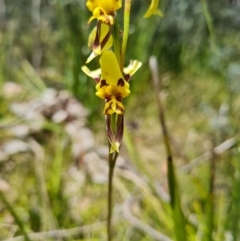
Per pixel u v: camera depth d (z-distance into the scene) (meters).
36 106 0.27
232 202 0.15
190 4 0.39
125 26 0.10
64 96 0.27
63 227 0.18
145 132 0.27
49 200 0.19
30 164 0.23
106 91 0.10
